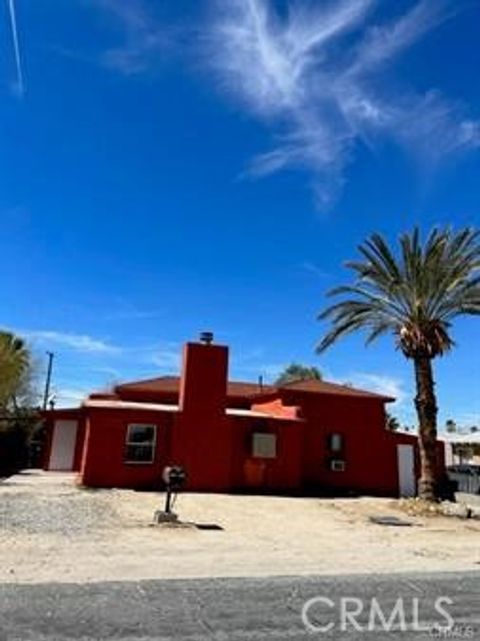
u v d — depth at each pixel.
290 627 7.07
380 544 14.30
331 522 18.28
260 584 9.08
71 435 31.94
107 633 6.62
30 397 41.81
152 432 24.52
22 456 34.38
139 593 8.27
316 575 9.95
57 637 6.42
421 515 20.94
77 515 16.44
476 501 28.22
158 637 6.56
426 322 23.94
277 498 23.42
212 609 7.65
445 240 23.69
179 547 12.39
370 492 28.00
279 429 26.36
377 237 23.92
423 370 23.92
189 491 24.02
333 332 25.06
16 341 41.91
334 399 28.86
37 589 8.28
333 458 28.11
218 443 25.05
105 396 33.00
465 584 9.65
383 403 29.58
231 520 17.39
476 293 23.34
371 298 24.84
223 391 25.56
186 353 25.53
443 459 27.83
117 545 12.27
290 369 63.12
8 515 15.76
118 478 23.66
